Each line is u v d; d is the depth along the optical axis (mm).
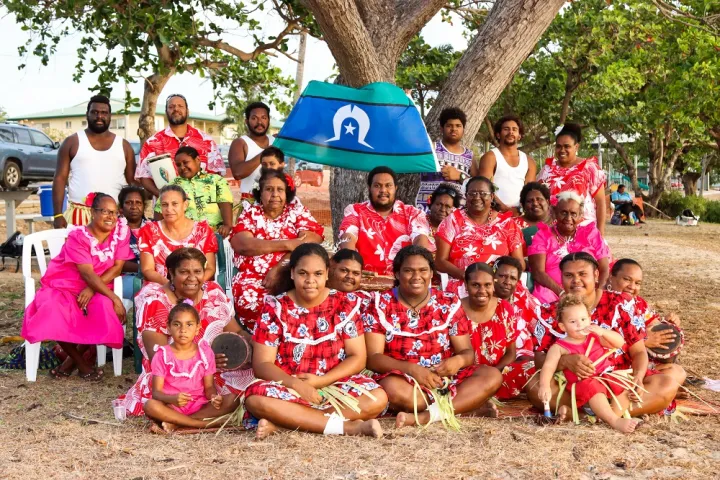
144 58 11211
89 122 7457
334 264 5441
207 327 5406
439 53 19562
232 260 6973
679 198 31328
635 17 17500
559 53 18516
